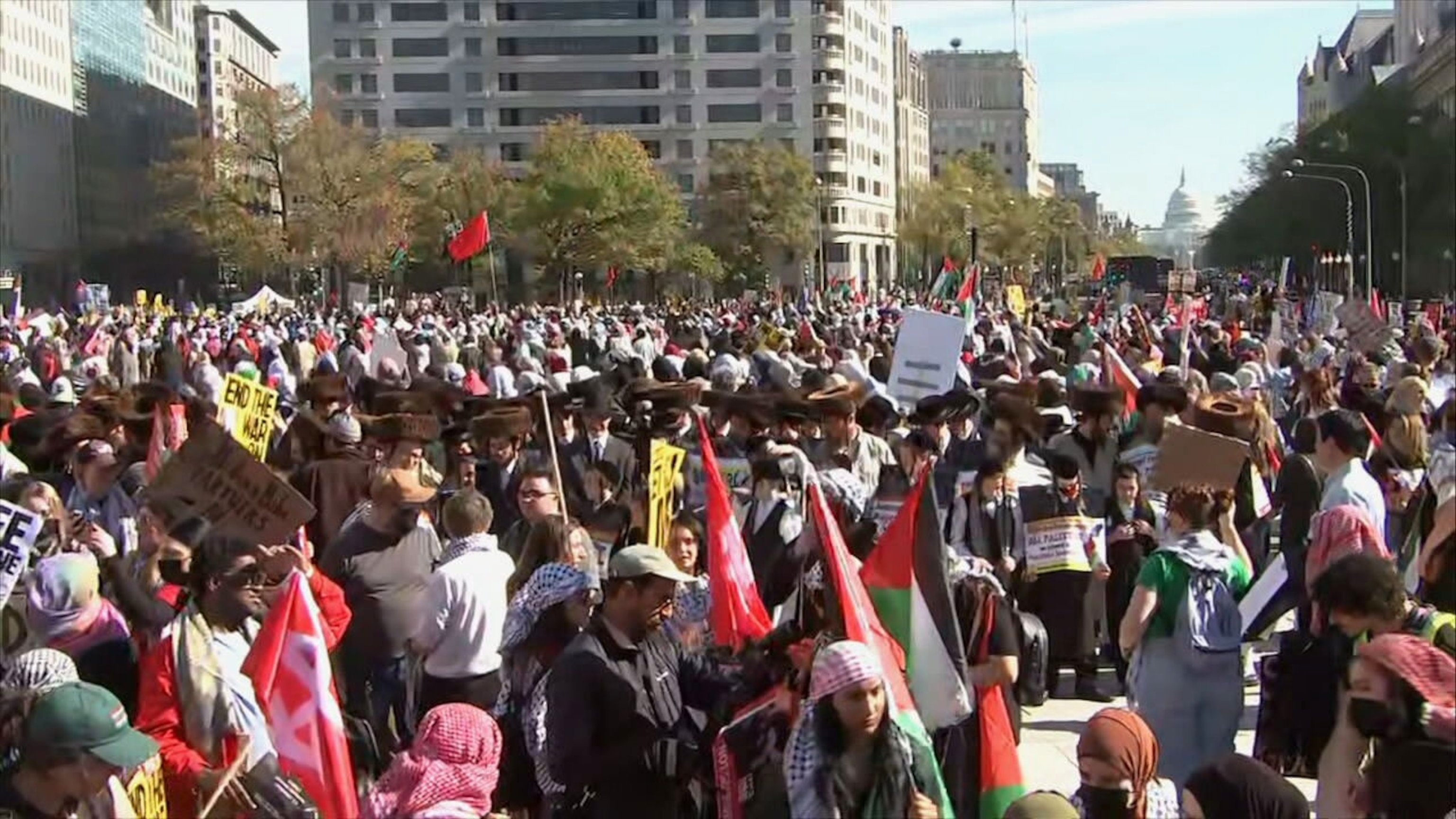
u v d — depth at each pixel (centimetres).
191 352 3316
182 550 675
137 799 598
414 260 10294
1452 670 519
